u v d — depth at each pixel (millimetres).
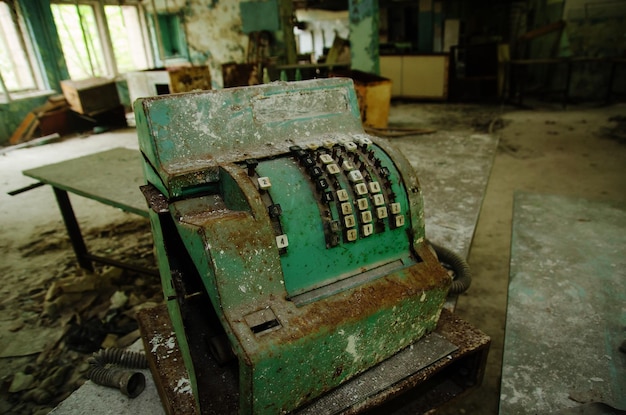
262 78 6266
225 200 1102
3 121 6184
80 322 2242
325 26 13102
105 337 2127
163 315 1528
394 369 1134
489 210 3258
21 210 3787
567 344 1597
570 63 6645
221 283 916
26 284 2615
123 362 1618
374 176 1230
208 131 1181
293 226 1063
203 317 1291
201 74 6652
